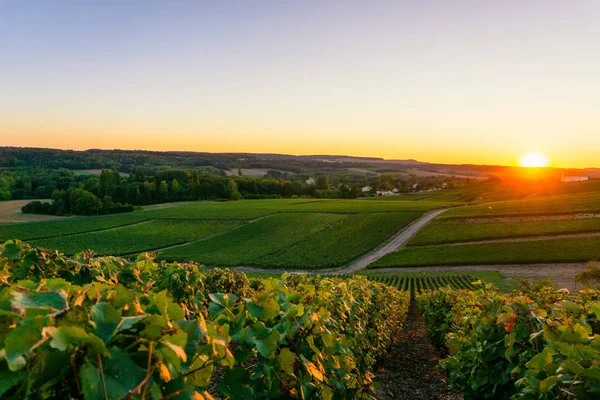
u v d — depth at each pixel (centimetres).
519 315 404
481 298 559
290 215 9062
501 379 434
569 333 281
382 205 10588
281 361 265
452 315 1016
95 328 122
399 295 1869
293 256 6300
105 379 114
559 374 249
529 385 284
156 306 166
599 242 5662
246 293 772
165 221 8662
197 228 8181
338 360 398
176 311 166
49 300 130
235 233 7888
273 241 7288
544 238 6184
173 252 6688
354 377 434
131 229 8038
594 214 7394
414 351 1339
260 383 262
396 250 6384
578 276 3353
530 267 5006
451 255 5688
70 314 124
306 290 448
